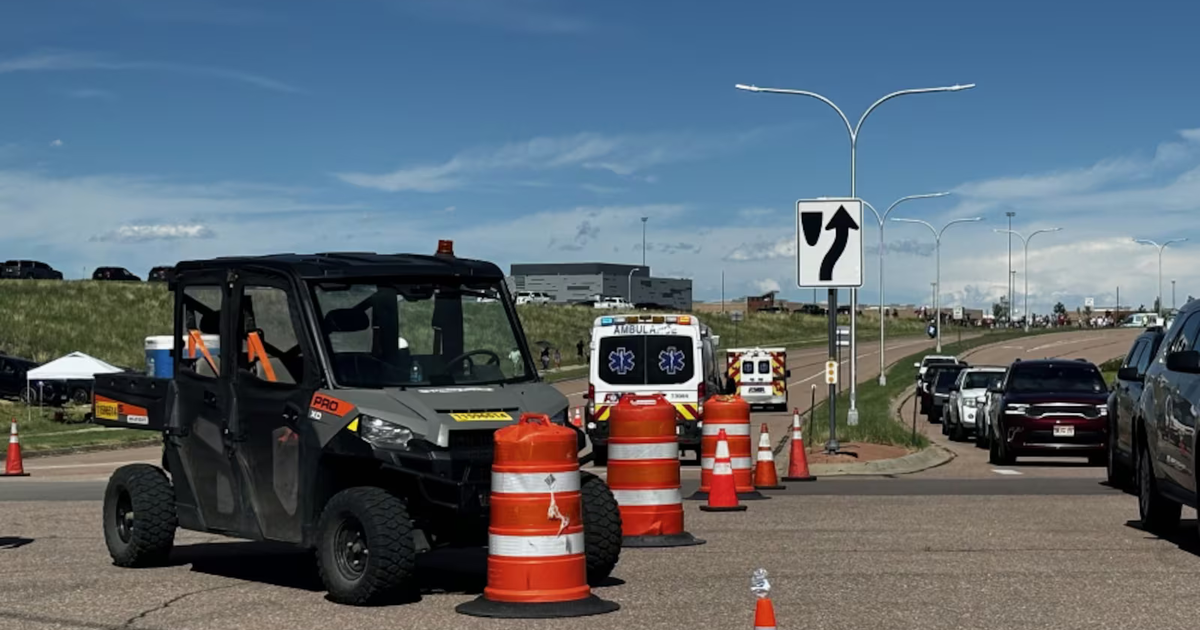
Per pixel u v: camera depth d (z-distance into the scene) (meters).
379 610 10.56
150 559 13.05
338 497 10.85
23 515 18.02
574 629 9.74
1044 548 13.94
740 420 19.73
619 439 14.41
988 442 35.31
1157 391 15.17
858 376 83.06
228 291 12.26
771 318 154.00
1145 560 13.06
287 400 11.52
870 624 9.83
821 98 40.22
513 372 11.91
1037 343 116.56
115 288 91.88
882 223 71.25
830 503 18.70
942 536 14.95
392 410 10.85
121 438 40.78
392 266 11.77
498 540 10.32
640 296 168.50
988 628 9.67
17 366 52.75
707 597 11.02
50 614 10.49
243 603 10.94
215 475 12.38
